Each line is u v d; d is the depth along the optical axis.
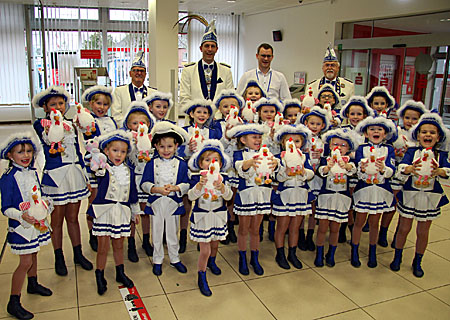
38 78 9.83
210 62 3.99
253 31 11.72
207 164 2.68
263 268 3.16
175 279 2.93
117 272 2.82
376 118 3.10
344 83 4.36
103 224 2.64
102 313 2.48
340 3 8.43
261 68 4.26
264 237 3.82
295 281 2.97
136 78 3.78
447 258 3.44
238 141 2.99
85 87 7.25
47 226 2.44
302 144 3.09
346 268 3.21
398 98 7.54
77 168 2.92
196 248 3.49
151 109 3.40
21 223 2.33
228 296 2.73
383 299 2.76
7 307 2.42
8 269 2.99
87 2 9.43
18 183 2.36
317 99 3.77
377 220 3.18
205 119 3.38
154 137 2.85
